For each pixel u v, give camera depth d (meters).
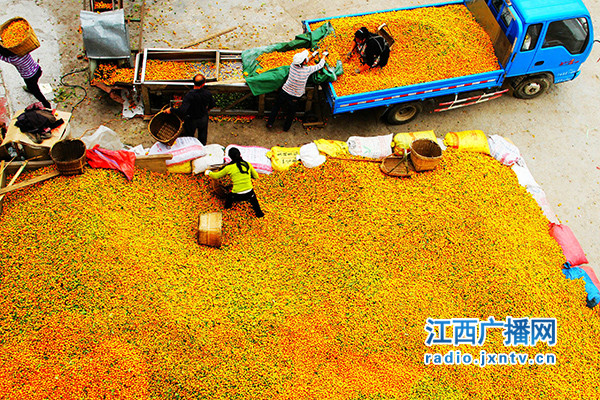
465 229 8.37
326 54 9.20
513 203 8.89
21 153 8.30
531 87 10.87
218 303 7.16
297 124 10.28
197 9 11.69
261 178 8.76
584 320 7.80
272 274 7.63
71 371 6.41
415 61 9.80
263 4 12.05
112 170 8.15
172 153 8.39
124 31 9.28
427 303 7.57
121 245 7.39
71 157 8.14
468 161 9.33
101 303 6.89
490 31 10.12
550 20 9.52
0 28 8.66
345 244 8.05
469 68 9.88
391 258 7.97
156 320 6.86
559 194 9.93
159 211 8.01
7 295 6.80
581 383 7.26
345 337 7.14
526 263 8.16
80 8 11.30
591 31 9.99
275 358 6.86
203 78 8.24
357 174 8.83
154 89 9.37
